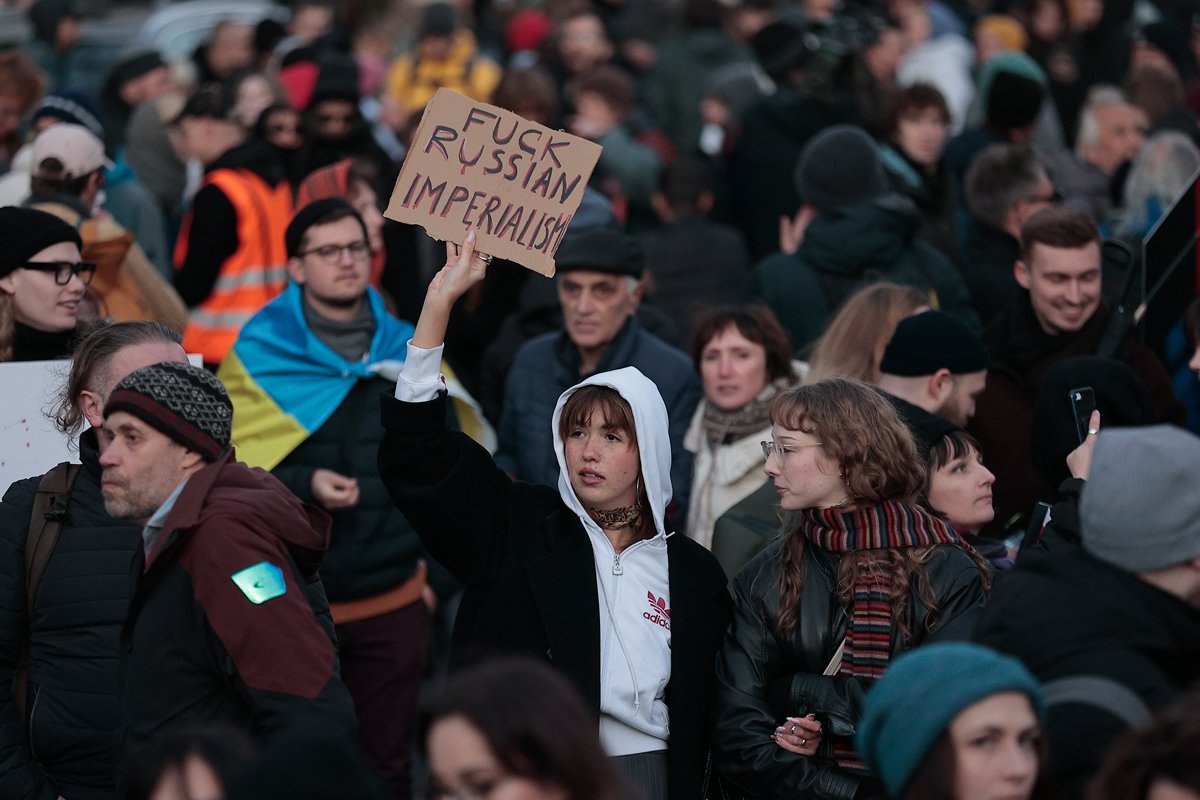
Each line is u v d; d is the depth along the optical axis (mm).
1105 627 10500
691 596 13625
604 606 13461
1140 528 10672
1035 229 18422
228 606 11562
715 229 26578
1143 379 18516
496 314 24594
